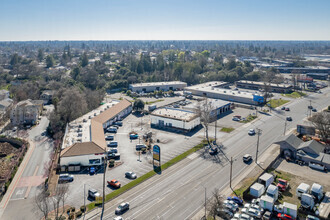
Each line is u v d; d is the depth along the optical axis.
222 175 74.94
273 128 115.94
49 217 57.66
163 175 75.56
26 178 76.88
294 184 69.88
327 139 94.56
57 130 112.88
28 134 116.38
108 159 86.88
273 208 58.62
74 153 81.62
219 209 56.97
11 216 59.25
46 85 198.12
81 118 119.88
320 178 72.62
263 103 163.00
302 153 82.50
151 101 175.25
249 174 75.06
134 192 67.25
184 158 86.62
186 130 114.69
